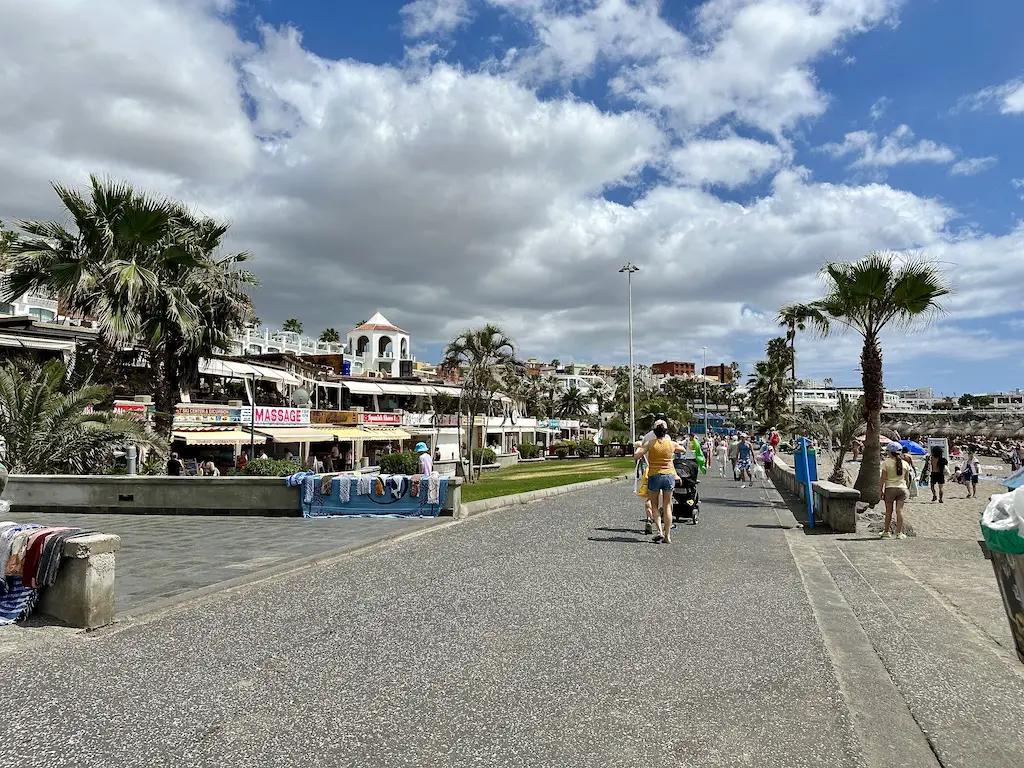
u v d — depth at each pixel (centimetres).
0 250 1819
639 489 1062
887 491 1057
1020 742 351
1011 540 264
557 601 641
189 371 2072
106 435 1639
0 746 340
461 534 1077
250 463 1839
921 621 574
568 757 331
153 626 562
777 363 8162
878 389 1709
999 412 7419
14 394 1583
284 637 528
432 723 369
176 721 371
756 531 1112
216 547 934
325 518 1255
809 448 1282
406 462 2711
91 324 2473
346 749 338
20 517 1308
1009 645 509
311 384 4075
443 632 540
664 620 575
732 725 369
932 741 351
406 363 6906
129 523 1207
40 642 516
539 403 8744
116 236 1834
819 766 324
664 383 14788
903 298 1606
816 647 503
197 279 1961
